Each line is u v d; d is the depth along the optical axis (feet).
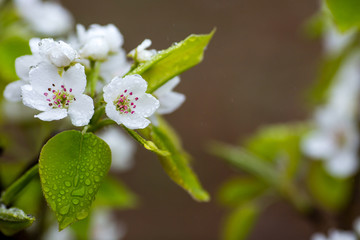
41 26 2.21
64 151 1.38
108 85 1.37
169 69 1.46
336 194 2.56
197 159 3.75
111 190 2.25
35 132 2.10
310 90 2.67
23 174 1.51
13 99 1.47
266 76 3.86
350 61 2.53
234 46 3.89
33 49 1.47
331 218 2.70
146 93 1.40
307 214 2.55
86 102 1.37
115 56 1.54
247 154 2.61
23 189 1.56
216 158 3.75
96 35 1.52
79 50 1.50
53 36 2.18
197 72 3.83
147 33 3.79
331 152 2.56
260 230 3.64
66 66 1.40
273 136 2.60
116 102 1.38
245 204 2.66
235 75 3.85
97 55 1.48
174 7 3.87
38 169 1.45
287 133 2.61
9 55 1.89
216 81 3.84
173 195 3.73
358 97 2.64
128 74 1.41
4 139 1.87
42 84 1.38
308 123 2.72
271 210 3.67
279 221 3.65
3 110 2.09
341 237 1.90
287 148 2.59
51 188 1.36
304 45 3.88
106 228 2.55
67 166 1.37
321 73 2.52
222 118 3.81
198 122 3.78
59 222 1.35
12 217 1.41
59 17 2.24
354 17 1.64
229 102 3.82
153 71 1.46
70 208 1.36
